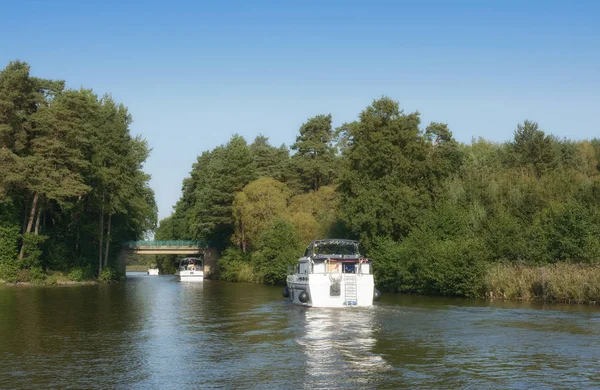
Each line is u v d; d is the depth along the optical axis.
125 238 103.94
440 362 20.23
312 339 25.31
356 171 64.94
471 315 33.50
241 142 107.12
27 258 72.19
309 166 108.25
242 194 93.56
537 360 20.52
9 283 70.81
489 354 21.64
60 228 84.06
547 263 45.03
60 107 70.50
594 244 42.62
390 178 61.34
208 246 109.44
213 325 30.38
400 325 29.58
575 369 19.12
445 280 49.62
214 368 19.44
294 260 76.50
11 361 20.66
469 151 81.75
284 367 19.53
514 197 57.09
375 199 59.97
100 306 41.72
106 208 84.44
